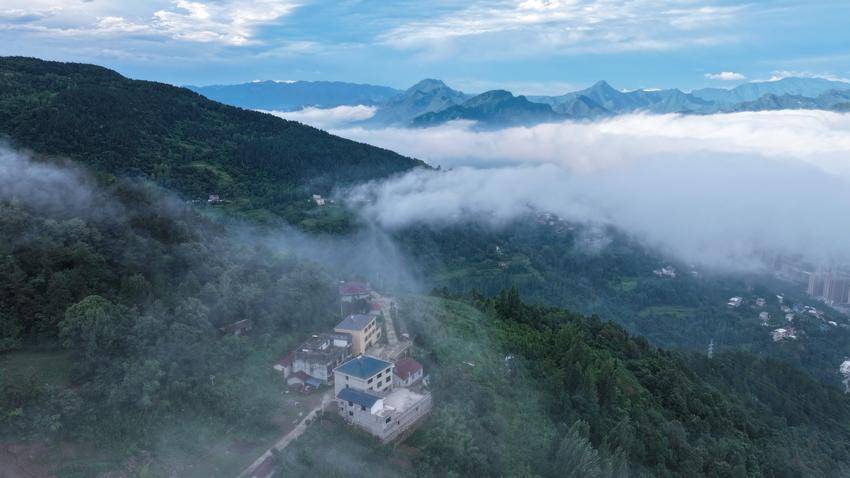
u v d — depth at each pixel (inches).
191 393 2679.6
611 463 2960.1
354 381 2918.3
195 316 3093.0
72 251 3260.3
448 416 2815.0
